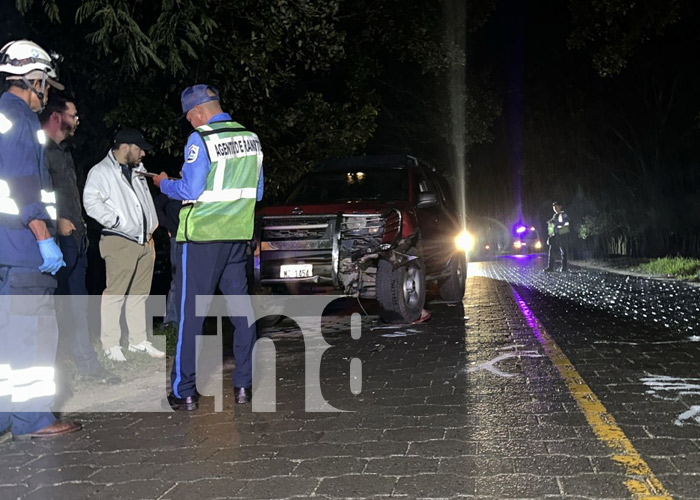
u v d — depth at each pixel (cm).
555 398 559
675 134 2878
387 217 939
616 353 730
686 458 418
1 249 491
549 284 1612
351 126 1606
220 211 569
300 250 954
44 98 525
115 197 746
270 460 446
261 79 1148
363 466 427
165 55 1031
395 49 2000
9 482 427
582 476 396
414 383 632
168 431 520
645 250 2894
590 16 1786
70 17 1042
